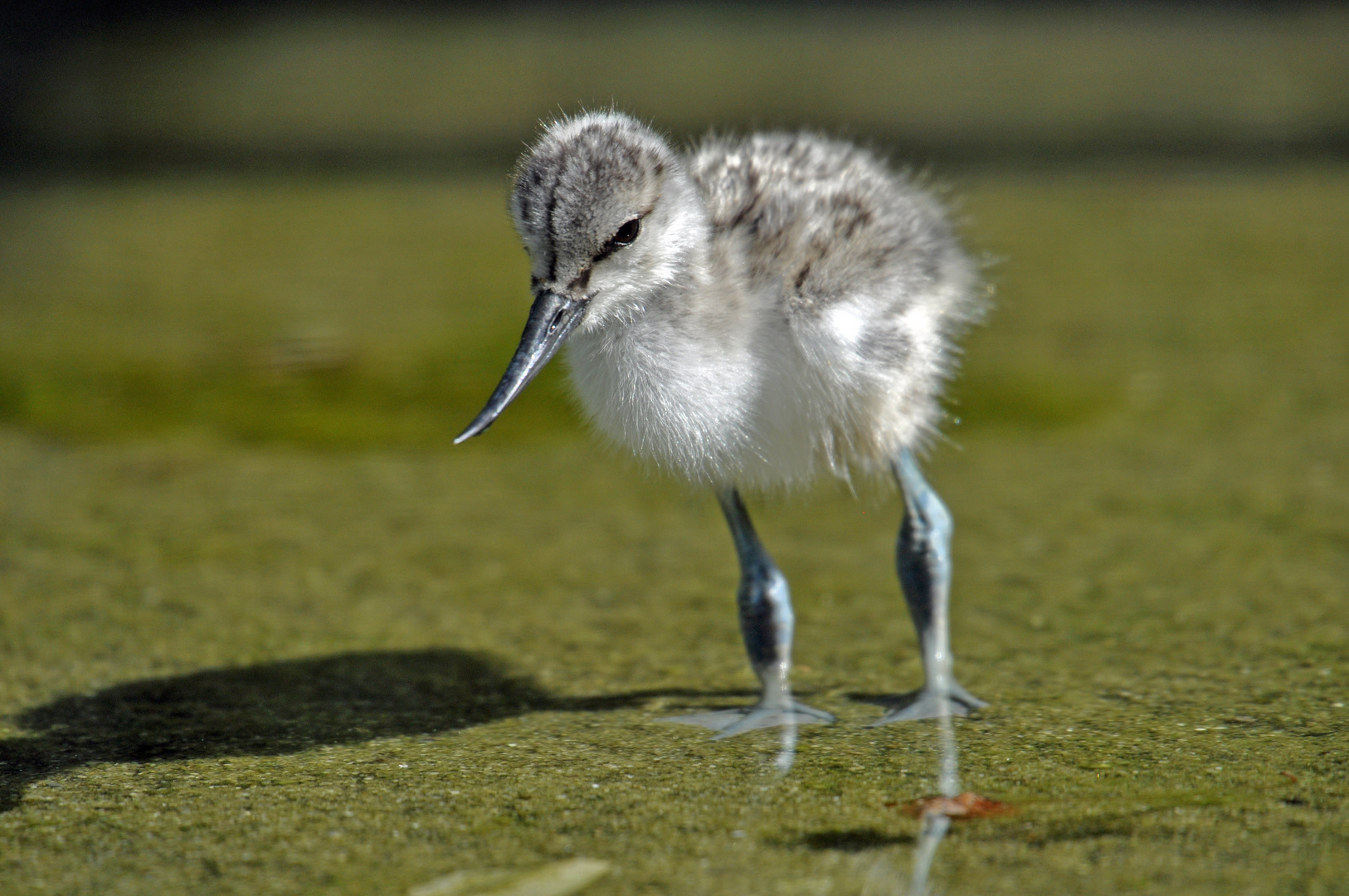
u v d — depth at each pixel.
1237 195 19.91
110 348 14.23
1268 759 5.89
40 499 10.45
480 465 11.38
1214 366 12.91
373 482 10.89
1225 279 15.80
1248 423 11.45
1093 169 21.62
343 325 14.84
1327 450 10.73
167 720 6.77
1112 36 36.03
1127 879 4.85
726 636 7.89
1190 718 6.42
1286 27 35.88
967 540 9.28
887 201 6.99
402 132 26.36
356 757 6.30
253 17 43.66
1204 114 25.41
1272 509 9.54
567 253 6.17
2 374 13.44
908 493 6.89
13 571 8.97
